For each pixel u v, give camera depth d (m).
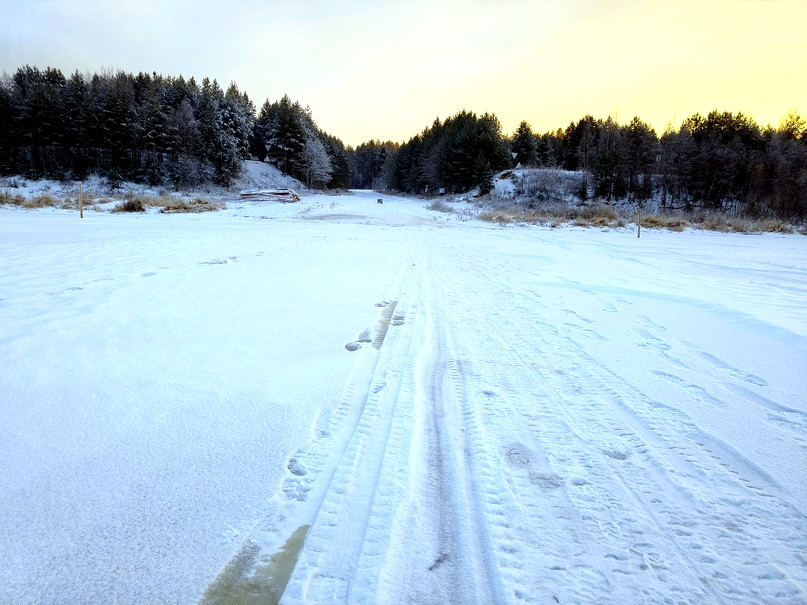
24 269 6.94
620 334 4.66
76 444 2.40
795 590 1.63
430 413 2.93
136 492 2.04
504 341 4.39
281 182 58.91
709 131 53.16
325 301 5.72
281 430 2.64
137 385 3.12
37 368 3.29
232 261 8.65
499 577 1.67
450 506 2.05
